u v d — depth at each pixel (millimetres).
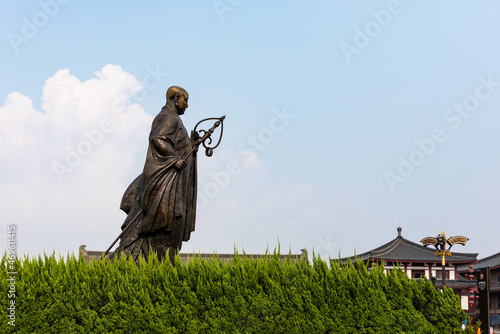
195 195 13828
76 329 10578
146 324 10594
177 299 10805
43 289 10648
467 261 64625
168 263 11250
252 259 11578
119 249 12734
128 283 10930
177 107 13633
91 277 10945
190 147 13508
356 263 11562
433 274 64812
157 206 12508
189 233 13570
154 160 12758
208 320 10719
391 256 64000
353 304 11016
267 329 10758
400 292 11172
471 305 65688
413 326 10898
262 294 10945
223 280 10953
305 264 11477
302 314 10852
